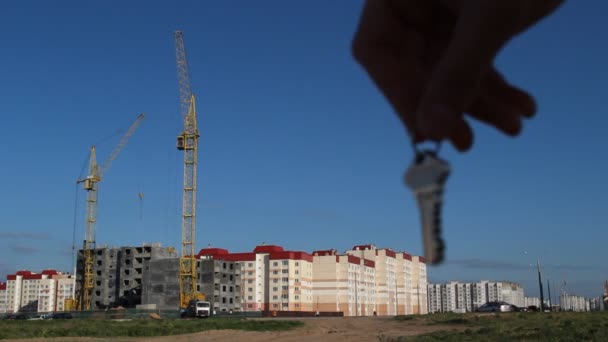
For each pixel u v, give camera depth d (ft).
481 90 4.27
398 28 4.29
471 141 3.39
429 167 3.27
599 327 108.06
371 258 539.70
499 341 96.37
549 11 3.68
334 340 119.96
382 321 196.24
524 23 3.72
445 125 3.36
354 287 485.15
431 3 4.14
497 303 289.74
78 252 460.14
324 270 472.85
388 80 4.23
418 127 3.57
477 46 3.40
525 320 154.71
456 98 3.42
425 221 3.27
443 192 3.23
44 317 315.78
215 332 142.31
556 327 115.65
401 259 566.36
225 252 482.28
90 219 453.58
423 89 4.05
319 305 468.75
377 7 4.34
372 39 4.40
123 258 456.45
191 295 383.24
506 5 3.36
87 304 445.37
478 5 3.42
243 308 454.81
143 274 418.72
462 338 104.17
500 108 4.29
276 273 458.50
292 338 126.72
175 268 409.90
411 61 4.25
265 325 179.83
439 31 4.25
